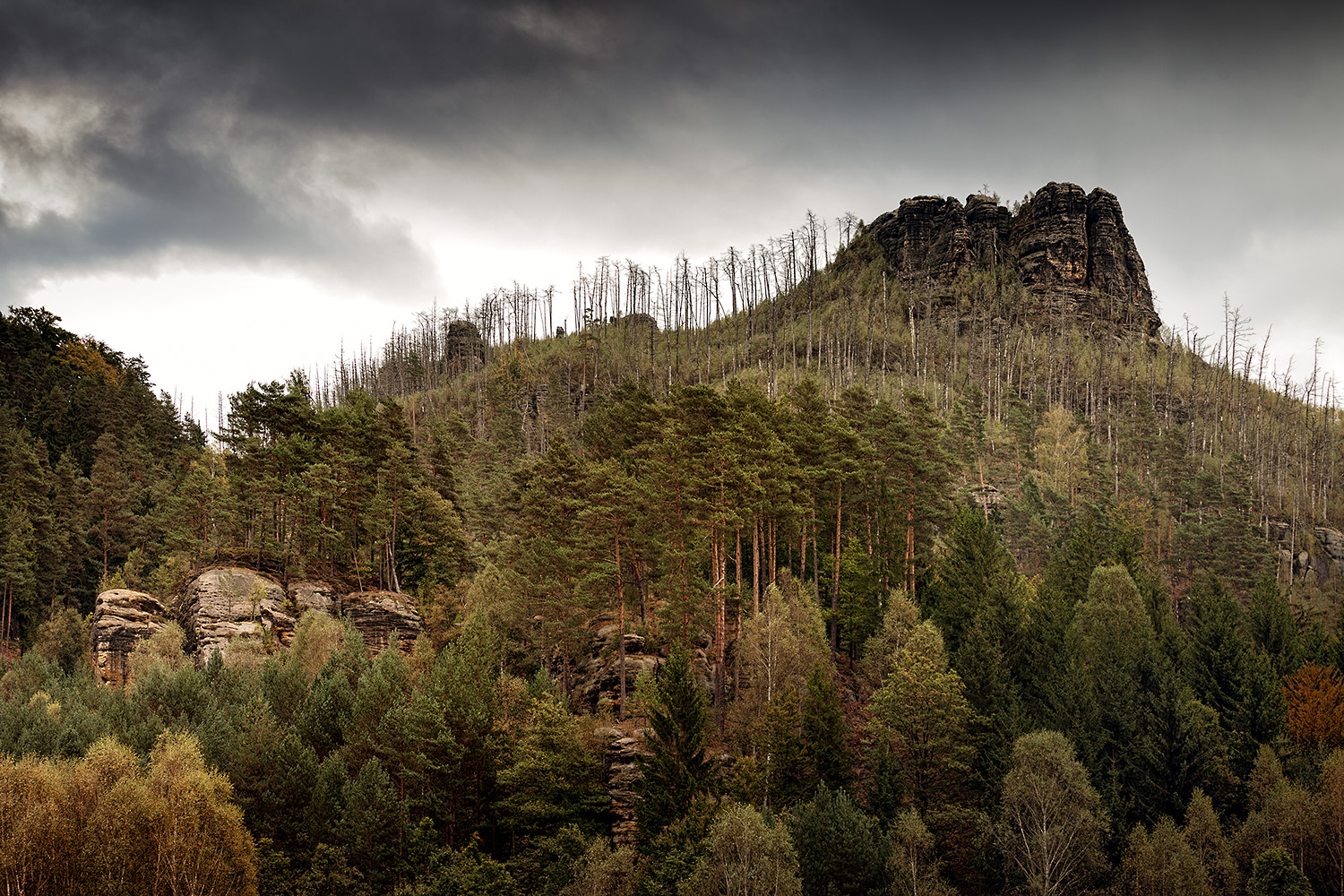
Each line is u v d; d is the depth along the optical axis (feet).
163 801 136.87
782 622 172.55
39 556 300.61
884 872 138.10
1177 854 134.62
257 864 145.07
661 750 151.02
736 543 209.46
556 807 152.05
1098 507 313.73
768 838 126.72
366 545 267.39
